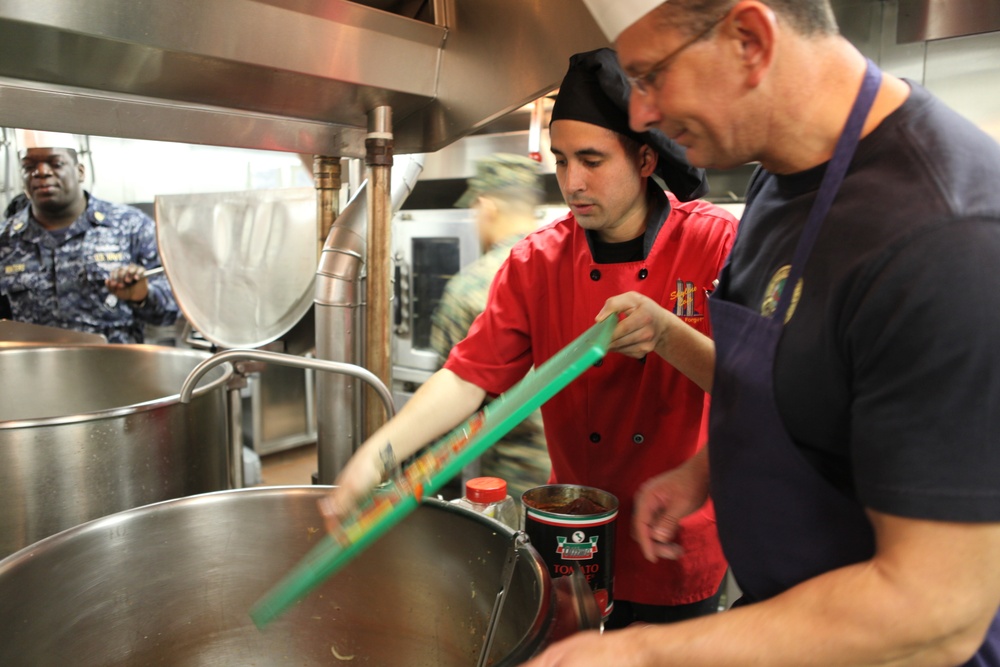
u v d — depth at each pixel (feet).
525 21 3.47
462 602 2.54
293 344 5.88
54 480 3.09
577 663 1.61
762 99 1.83
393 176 5.32
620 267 3.56
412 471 2.12
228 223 5.84
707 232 3.52
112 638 2.51
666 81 1.84
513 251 3.82
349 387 4.25
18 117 3.38
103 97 3.38
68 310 8.52
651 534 2.77
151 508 2.59
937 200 1.62
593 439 3.74
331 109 3.86
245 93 3.53
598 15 1.92
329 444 4.34
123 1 2.69
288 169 11.79
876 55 5.91
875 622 1.54
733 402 2.14
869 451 1.62
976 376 1.49
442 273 9.25
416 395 3.53
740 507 2.15
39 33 2.67
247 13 3.00
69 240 8.43
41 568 2.27
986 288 1.49
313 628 2.81
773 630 1.61
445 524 2.58
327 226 4.80
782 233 2.16
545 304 3.71
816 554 2.02
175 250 6.11
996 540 1.50
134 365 4.92
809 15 1.79
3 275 8.50
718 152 1.99
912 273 1.57
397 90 3.66
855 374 1.71
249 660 2.79
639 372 3.57
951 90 5.81
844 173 1.87
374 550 2.73
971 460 1.50
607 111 3.00
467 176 8.66
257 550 2.77
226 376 3.95
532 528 2.83
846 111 1.90
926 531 1.53
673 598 3.74
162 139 3.84
